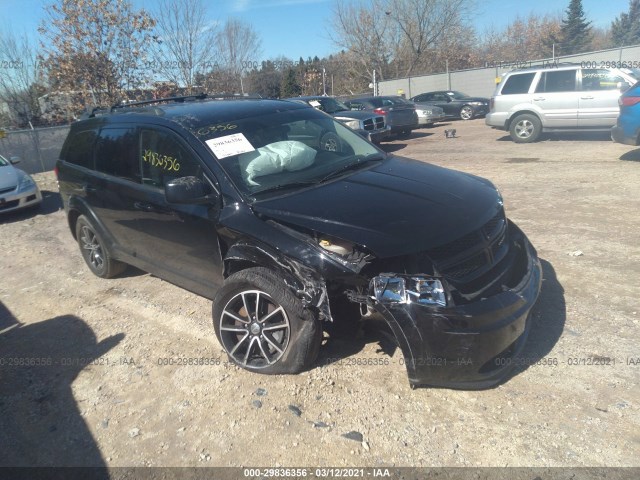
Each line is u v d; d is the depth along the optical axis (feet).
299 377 11.19
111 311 15.61
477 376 9.68
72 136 18.17
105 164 15.90
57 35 60.13
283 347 11.05
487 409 9.76
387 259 9.75
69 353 13.35
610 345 11.35
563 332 12.00
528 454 8.63
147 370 12.16
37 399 11.46
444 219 10.25
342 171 12.84
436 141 49.49
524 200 23.39
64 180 17.97
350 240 9.74
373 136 43.27
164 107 15.20
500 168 31.78
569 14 190.29
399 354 11.71
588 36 190.08
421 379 9.64
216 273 12.64
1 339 14.62
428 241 9.70
